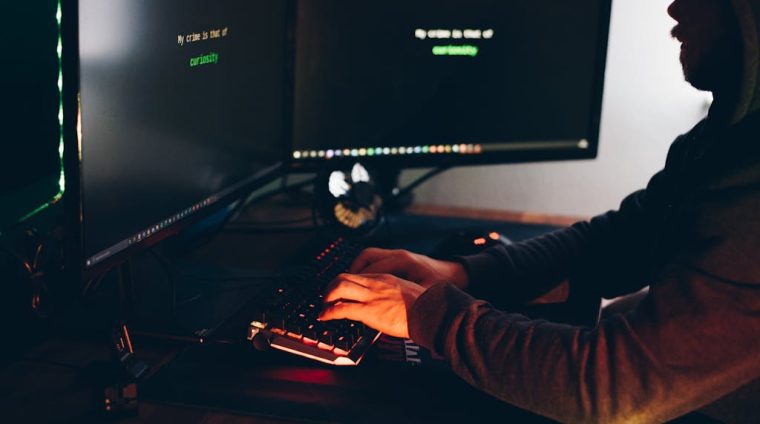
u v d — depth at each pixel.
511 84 1.69
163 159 1.18
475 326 1.01
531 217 1.84
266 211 1.76
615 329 0.94
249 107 1.44
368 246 1.56
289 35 1.53
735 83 1.00
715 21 1.00
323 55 1.58
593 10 1.68
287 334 1.11
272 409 1.01
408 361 1.12
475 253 1.45
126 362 1.02
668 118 1.89
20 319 1.19
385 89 1.63
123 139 1.08
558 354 0.95
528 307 1.34
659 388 0.90
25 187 1.26
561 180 1.93
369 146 1.66
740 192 0.91
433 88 1.65
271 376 1.08
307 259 1.49
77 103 0.96
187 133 1.24
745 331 0.88
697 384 0.90
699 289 0.90
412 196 1.91
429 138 1.68
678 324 0.90
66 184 0.99
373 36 1.60
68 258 1.02
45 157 1.30
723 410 1.03
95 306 1.26
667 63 1.86
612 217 1.44
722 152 1.02
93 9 0.97
